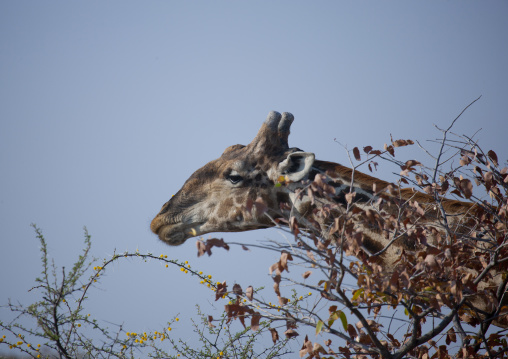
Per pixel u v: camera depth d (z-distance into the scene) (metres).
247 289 11.02
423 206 15.62
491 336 12.48
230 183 19.31
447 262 11.27
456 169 13.01
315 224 11.55
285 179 12.79
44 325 12.59
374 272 11.17
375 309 12.66
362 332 12.11
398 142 13.05
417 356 12.30
